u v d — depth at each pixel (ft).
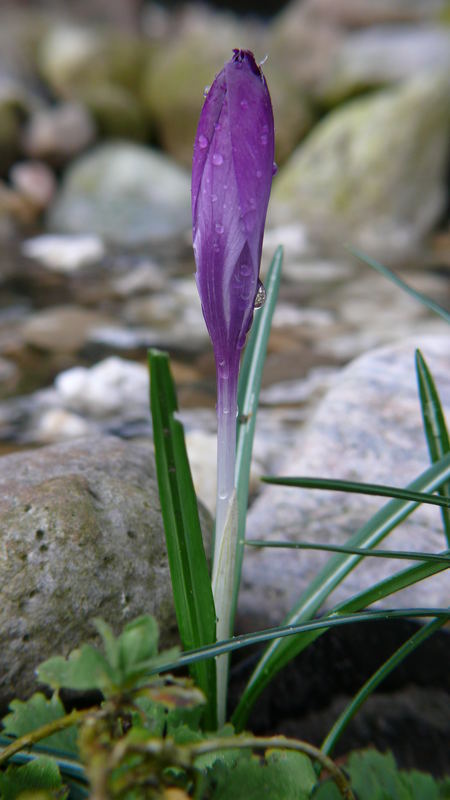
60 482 0.74
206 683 0.65
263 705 0.76
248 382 0.78
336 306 2.11
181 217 3.14
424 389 0.73
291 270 2.49
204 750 0.49
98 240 2.92
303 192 3.21
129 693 0.50
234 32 4.01
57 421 1.44
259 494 1.17
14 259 2.58
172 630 0.73
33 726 0.58
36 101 3.82
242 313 0.59
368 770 0.57
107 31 5.16
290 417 1.46
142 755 0.49
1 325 1.94
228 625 0.65
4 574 0.68
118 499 0.75
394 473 0.96
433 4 5.08
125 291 2.26
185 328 1.96
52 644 0.68
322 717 0.76
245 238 0.57
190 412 1.49
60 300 2.15
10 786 0.56
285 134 3.57
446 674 0.76
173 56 3.81
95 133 3.55
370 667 0.77
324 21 4.86
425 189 3.08
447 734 0.74
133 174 3.21
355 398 1.09
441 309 0.74
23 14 4.70
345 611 0.64
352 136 3.21
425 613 0.61
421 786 0.57
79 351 1.79
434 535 0.88
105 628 0.50
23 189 3.22
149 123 3.81
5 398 1.55
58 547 0.70
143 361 1.74
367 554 0.62
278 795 0.55
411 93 3.18
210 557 0.78
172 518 0.61
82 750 0.49
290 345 1.81
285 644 0.68
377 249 2.80
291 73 3.81
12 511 0.71
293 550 0.89
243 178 0.56
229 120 0.56
